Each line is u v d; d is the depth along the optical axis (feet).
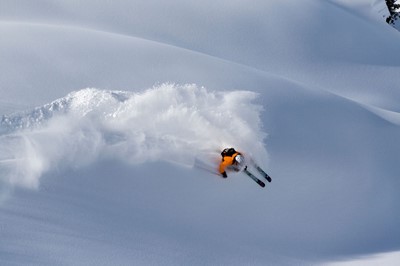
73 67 85.05
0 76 77.30
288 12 176.14
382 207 71.92
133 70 87.61
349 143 81.61
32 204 46.39
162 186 58.08
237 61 146.72
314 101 89.35
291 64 155.84
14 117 59.67
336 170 74.38
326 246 62.08
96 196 52.19
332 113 88.22
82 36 98.37
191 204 57.98
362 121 89.30
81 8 147.43
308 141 77.20
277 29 166.61
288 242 59.93
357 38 179.73
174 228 52.39
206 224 56.29
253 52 154.51
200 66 92.94
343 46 173.37
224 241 53.62
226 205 60.29
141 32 143.84
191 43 147.74
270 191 65.87
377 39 187.32
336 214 67.46
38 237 41.47
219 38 154.51
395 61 177.58
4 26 99.40
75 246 41.88
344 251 62.18
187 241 49.98
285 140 75.51
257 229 59.52
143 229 49.21
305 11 179.93
